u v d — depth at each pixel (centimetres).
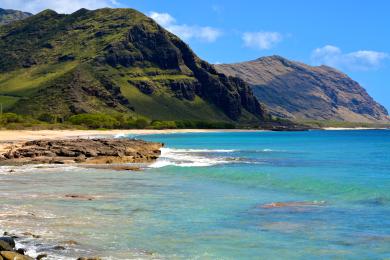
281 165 7188
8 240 2241
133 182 4981
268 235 2591
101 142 9275
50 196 3916
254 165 7150
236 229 2722
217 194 4094
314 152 10869
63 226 2767
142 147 9412
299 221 2933
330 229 2719
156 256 2189
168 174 5831
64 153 7881
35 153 7825
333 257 2192
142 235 2572
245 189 4441
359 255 2220
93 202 3634
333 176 5447
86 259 2053
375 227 2755
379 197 3803
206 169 6344
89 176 5578
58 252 2217
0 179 5212
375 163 7619
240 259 2161
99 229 2703
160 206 3466
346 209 3322
